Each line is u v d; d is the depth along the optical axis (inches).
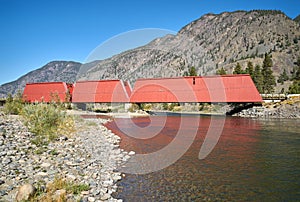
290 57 7362.2
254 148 542.9
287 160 442.6
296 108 1376.7
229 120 1190.9
